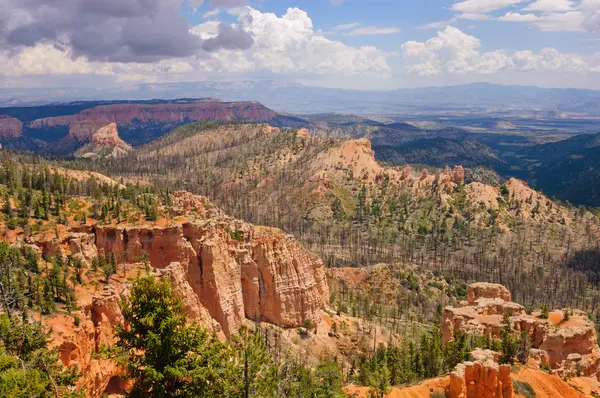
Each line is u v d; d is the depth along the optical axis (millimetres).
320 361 126250
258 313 137625
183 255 120438
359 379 111312
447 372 105500
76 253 99500
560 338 112125
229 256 131000
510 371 94750
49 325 66625
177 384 49406
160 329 48250
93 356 52594
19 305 68125
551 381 95875
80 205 133125
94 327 74125
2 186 133125
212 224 129875
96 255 104375
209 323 104062
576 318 124750
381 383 94625
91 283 87312
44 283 75688
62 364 59031
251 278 136875
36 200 126500
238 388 54312
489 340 110125
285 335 136000
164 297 49188
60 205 129625
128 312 50438
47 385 48812
